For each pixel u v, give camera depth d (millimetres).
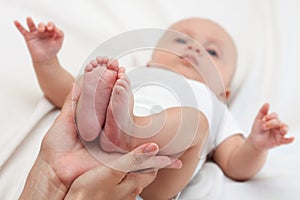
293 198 986
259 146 980
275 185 1015
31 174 777
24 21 1296
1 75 1141
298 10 1490
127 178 745
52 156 768
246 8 1549
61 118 795
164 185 889
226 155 1069
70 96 819
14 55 1196
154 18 1477
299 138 1155
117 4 1454
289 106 1291
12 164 966
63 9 1364
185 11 1519
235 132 1112
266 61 1396
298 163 1080
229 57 1362
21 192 842
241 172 1032
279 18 1477
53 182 751
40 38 1076
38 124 1055
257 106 1303
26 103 1108
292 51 1401
